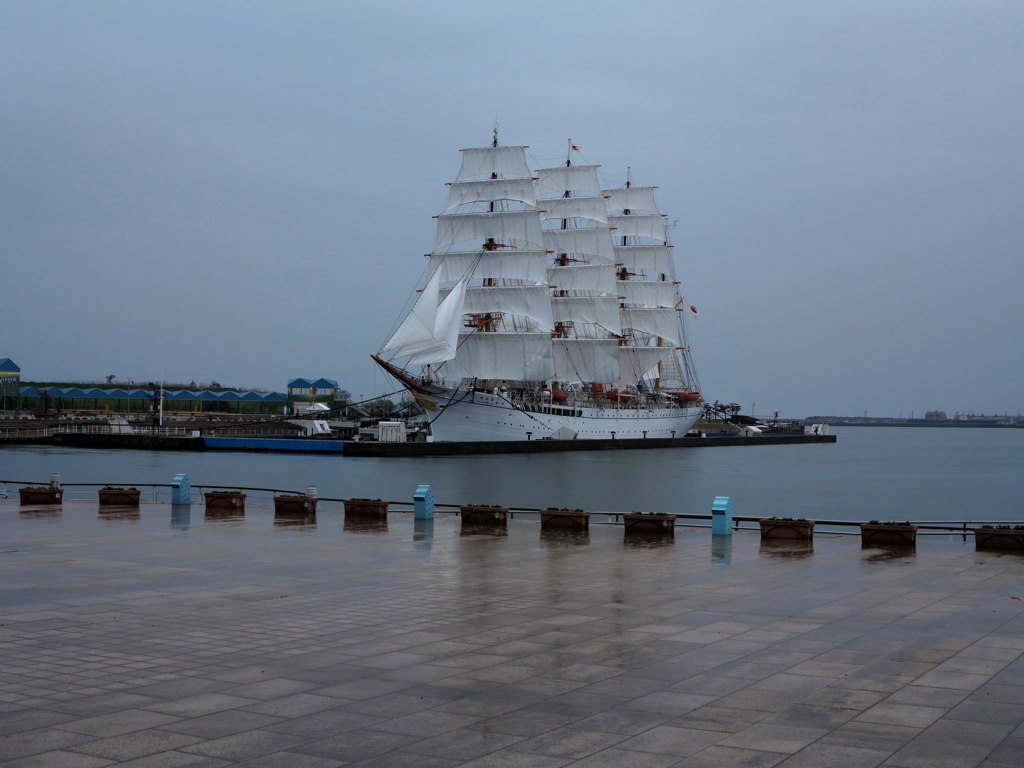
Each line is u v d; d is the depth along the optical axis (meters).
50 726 13.80
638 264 185.00
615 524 41.28
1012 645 18.94
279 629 20.33
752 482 118.12
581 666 17.30
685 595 24.59
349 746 13.05
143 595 24.23
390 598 24.03
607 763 12.45
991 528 33.84
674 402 199.50
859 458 191.88
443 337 140.12
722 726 13.93
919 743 13.16
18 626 20.50
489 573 28.19
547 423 157.62
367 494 86.94
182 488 46.97
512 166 153.00
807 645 18.95
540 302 149.62
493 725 13.97
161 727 13.78
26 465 123.75
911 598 24.19
